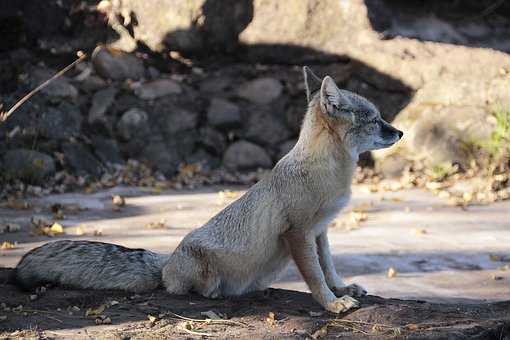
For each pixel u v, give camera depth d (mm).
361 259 11070
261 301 7820
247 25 20391
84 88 19109
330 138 7562
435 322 6969
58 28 20375
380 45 19344
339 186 7613
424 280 10086
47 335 6672
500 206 14930
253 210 7688
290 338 6637
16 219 13578
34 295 7867
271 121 19172
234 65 20641
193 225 13273
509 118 17625
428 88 18672
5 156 16625
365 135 7684
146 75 20000
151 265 8125
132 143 18359
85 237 12273
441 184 16688
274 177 7734
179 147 18516
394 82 19016
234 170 18406
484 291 9609
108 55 19672
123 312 7375
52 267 8172
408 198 15617
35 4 19984
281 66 20312
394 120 18594
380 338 6594
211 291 7855
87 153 17672
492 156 17391
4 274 8961
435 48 19250
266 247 7664
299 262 7562
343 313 7348
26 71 18922
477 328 6727
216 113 19031
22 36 19938
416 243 12055
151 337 6641
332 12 19875
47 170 16688
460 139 17672
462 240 12289
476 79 18453
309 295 8109
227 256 7680
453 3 21422
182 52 20641
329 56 19859
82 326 6965
